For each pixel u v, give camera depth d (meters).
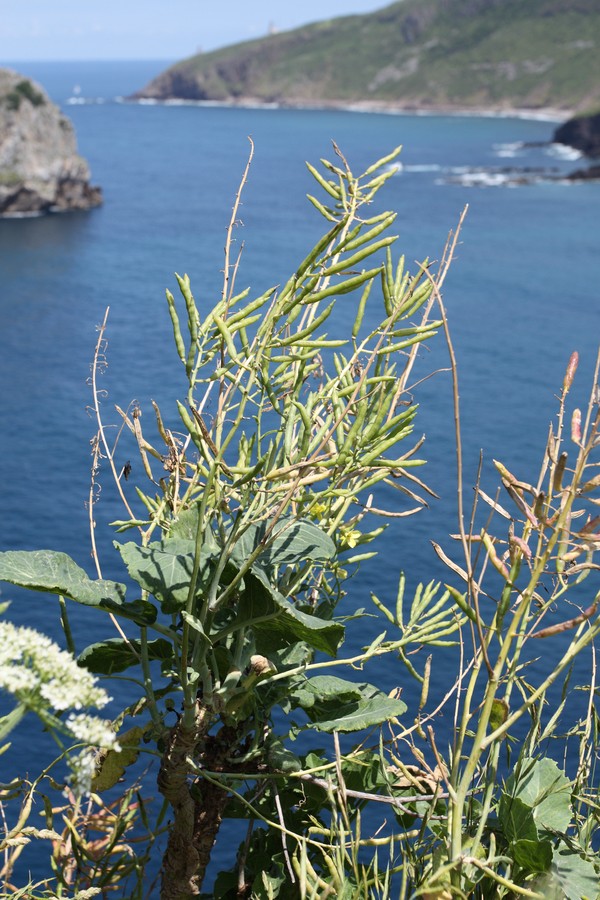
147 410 38.34
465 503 32.75
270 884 2.87
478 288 77.69
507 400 47.38
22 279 75.31
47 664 1.82
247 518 2.60
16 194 107.44
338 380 2.85
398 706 2.75
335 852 2.53
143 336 55.34
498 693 7.52
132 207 116.75
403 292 2.94
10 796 2.84
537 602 2.55
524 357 56.69
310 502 2.75
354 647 20.11
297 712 11.54
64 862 3.01
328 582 3.34
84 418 41.78
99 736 1.80
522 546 2.28
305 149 189.38
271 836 3.08
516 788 2.67
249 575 2.64
